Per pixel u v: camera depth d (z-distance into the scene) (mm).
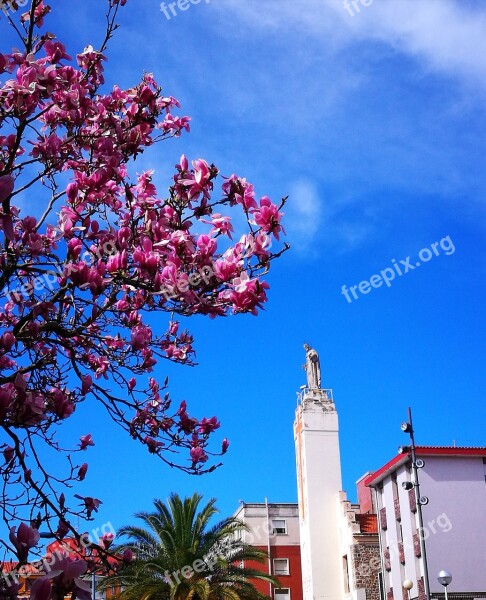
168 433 7074
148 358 7035
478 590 36844
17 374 4871
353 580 47344
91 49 6352
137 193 6492
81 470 5820
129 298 6625
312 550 51438
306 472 54000
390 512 41844
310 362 57875
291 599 58312
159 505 33344
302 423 55625
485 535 37969
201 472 7160
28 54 5562
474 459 39500
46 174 6309
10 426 5062
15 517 5301
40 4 6152
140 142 6477
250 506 61031
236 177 5496
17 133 5617
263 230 5293
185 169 5852
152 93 6473
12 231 4680
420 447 38938
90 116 6305
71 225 5809
